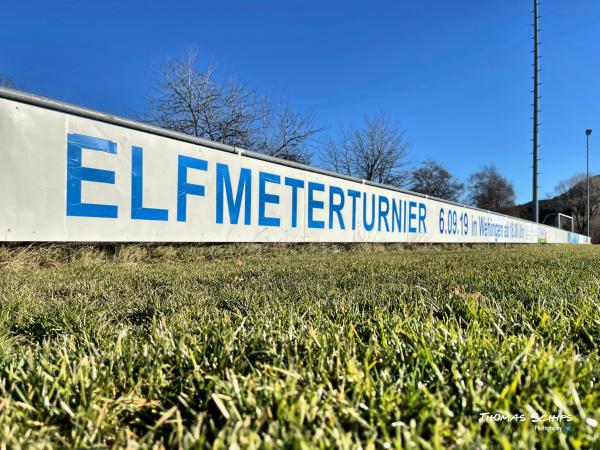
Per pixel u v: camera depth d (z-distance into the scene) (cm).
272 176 600
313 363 123
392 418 94
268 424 89
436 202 1071
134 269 409
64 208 372
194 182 491
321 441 79
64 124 373
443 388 108
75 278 332
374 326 167
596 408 93
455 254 721
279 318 180
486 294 248
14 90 339
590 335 151
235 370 121
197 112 1406
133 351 133
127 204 422
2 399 99
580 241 3158
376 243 862
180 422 86
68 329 172
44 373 111
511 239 1628
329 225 711
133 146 428
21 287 274
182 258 528
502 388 105
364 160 2380
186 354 129
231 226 537
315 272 380
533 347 134
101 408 99
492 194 4816
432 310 193
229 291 260
